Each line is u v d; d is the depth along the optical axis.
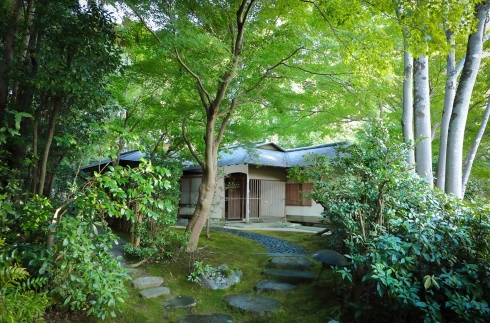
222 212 12.73
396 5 4.41
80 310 3.62
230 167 13.05
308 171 5.66
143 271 5.25
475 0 4.21
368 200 4.27
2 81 4.18
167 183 3.62
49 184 6.29
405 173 4.01
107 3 4.57
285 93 7.07
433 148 10.20
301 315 4.29
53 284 3.31
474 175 10.12
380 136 4.20
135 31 5.97
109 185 3.25
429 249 3.42
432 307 3.01
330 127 10.92
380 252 3.52
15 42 4.52
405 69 6.02
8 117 4.14
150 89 7.50
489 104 6.65
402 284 3.22
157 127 7.96
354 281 4.02
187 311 4.39
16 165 4.42
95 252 3.53
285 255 6.75
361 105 6.95
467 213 3.60
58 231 3.20
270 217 13.31
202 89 5.71
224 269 5.49
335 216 4.59
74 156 6.32
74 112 5.04
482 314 2.81
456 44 6.26
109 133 4.01
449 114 5.74
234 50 5.51
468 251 3.33
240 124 8.39
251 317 4.28
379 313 3.65
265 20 5.74
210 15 5.40
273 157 13.33
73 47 3.97
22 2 4.60
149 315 4.11
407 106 6.00
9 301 2.26
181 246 6.05
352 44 5.09
